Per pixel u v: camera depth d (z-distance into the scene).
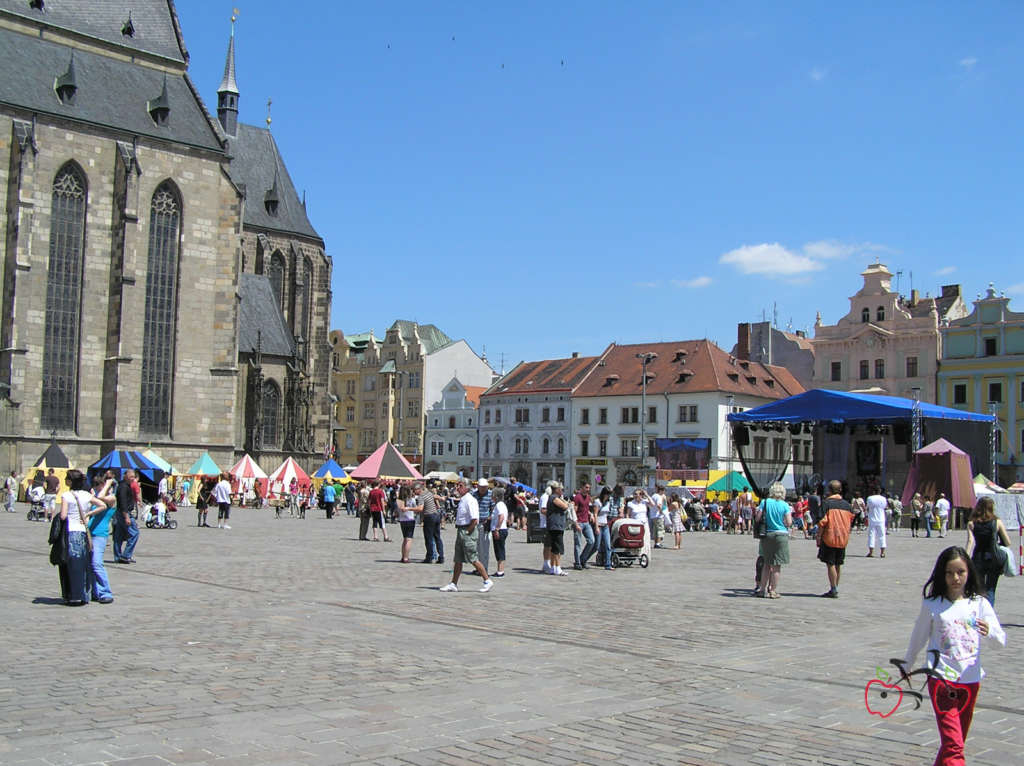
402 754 8.42
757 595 21.56
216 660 12.39
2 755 8.13
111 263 70.81
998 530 16.89
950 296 104.44
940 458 56.25
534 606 18.70
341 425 135.00
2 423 64.56
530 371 119.56
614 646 14.18
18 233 66.00
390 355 131.12
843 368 101.06
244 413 82.12
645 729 9.48
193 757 8.18
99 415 70.00
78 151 69.62
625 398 106.00
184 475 68.62
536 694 10.87
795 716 10.16
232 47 98.31
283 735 8.91
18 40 71.94
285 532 42.66
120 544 25.30
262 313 86.19
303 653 12.98
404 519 27.92
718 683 11.73
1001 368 91.31
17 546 29.77
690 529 58.31
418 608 17.88
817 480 75.31
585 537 28.16
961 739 7.26
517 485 51.91
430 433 124.38
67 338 68.94
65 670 11.66
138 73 77.38
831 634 15.98
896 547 43.09
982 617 7.57
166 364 73.06
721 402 99.62
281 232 94.12
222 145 76.69
